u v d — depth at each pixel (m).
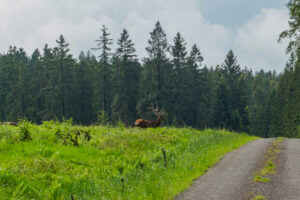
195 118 173.00
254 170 23.19
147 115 142.12
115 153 27.61
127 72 147.25
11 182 17.05
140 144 32.88
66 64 150.38
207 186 19.09
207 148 35.16
